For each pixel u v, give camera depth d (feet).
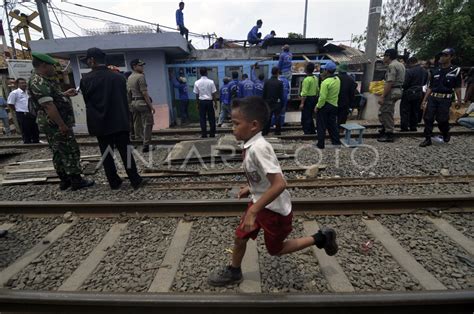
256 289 7.30
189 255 8.82
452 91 18.39
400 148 19.25
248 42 46.57
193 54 43.06
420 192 12.44
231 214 10.91
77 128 31.12
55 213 11.47
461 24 50.62
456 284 7.34
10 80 35.04
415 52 58.90
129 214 11.14
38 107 12.68
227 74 39.47
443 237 9.44
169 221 10.78
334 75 19.12
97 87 12.14
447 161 16.24
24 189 14.39
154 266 8.35
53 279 8.07
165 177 15.44
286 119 33.06
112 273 8.14
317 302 6.08
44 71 12.07
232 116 6.10
